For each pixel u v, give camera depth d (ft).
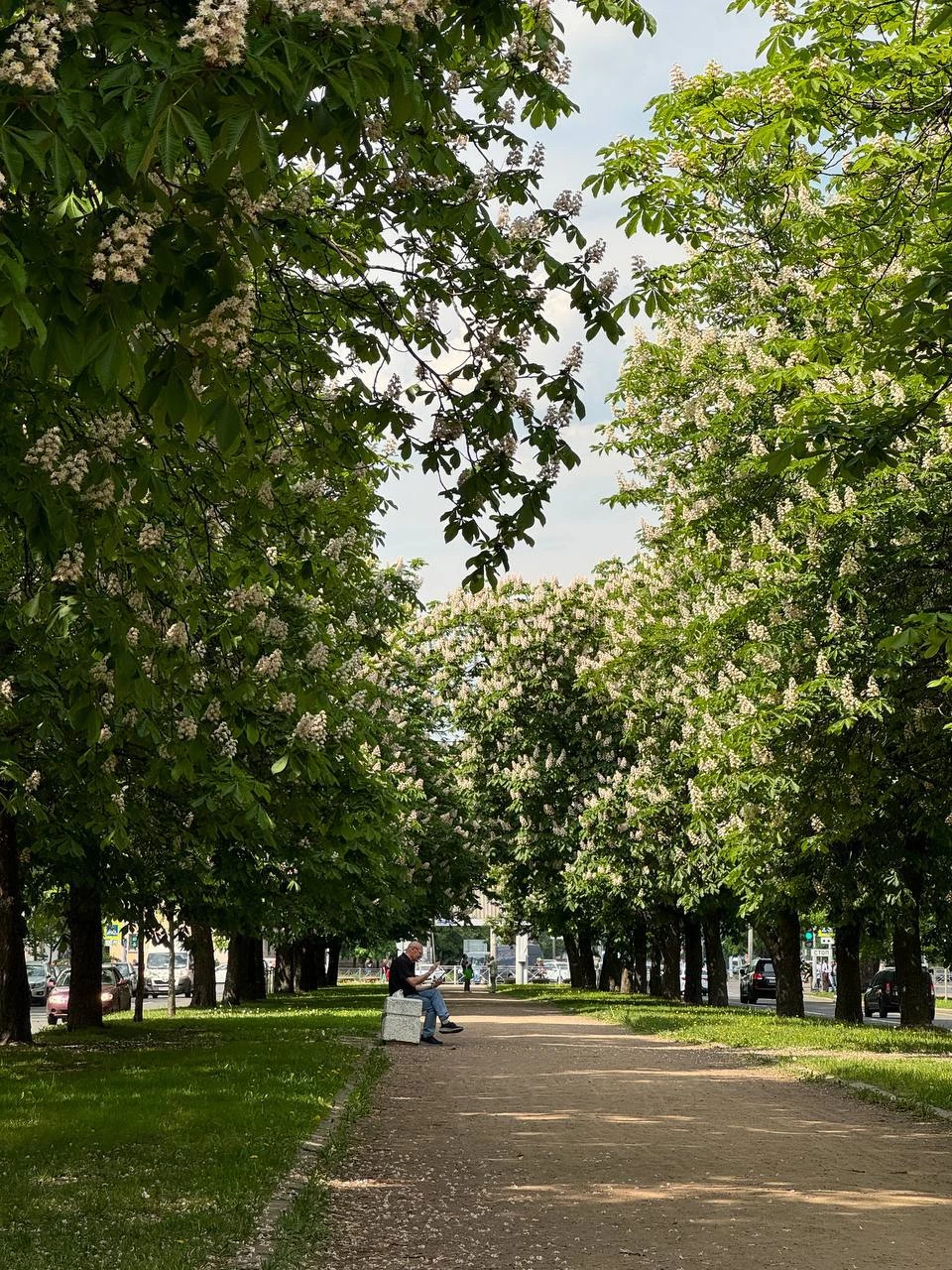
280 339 32.65
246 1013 112.78
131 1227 24.73
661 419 78.69
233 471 30.71
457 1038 82.33
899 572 57.06
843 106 43.09
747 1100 48.39
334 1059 60.90
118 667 24.84
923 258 41.39
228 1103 42.52
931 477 55.42
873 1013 159.84
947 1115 42.88
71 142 15.35
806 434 30.35
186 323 17.51
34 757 39.24
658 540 88.02
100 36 16.30
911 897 75.20
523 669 138.62
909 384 49.06
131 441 24.13
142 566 26.81
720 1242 25.30
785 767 62.13
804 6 42.68
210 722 29.37
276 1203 27.66
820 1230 26.30
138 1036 82.38
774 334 66.44
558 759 133.80
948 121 40.88
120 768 40.47
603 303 29.14
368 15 16.93
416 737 139.74
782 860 73.56
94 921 89.92
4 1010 72.59
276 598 47.24
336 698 38.19
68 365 16.14
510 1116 43.68
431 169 25.02
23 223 16.56
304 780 37.88
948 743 60.85
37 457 21.27
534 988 218.18
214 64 15.28
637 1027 90.48
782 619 60.13
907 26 42.78
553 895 137.08
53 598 26.66
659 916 131.75
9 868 72.69
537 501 30.22
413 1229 26.45
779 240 65.77
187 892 78.43
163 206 17.12
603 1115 44.01
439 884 140.67
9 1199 27.20
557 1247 24.94
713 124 47.01
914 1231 26.21
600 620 136.56
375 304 31.42
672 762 101.24
